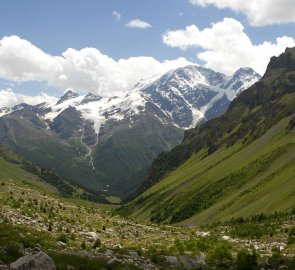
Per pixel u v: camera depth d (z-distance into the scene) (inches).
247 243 2458.2
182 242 2210.9
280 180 6786.4
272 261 1753.2
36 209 2571.4
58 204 3011.8
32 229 1908.2
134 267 1370.6
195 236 2837.1
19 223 2020.2
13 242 1316.4
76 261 1259.8
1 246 1251.8
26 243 1459.2
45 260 1027.9
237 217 5807.1
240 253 1750.7
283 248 2176.4
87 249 1715.1
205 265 1653.5
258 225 3666.3
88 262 1286.9
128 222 3235.7
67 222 2409.0
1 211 2196.1
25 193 3046.3
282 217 4325.8
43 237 1753.2
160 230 3097.9
